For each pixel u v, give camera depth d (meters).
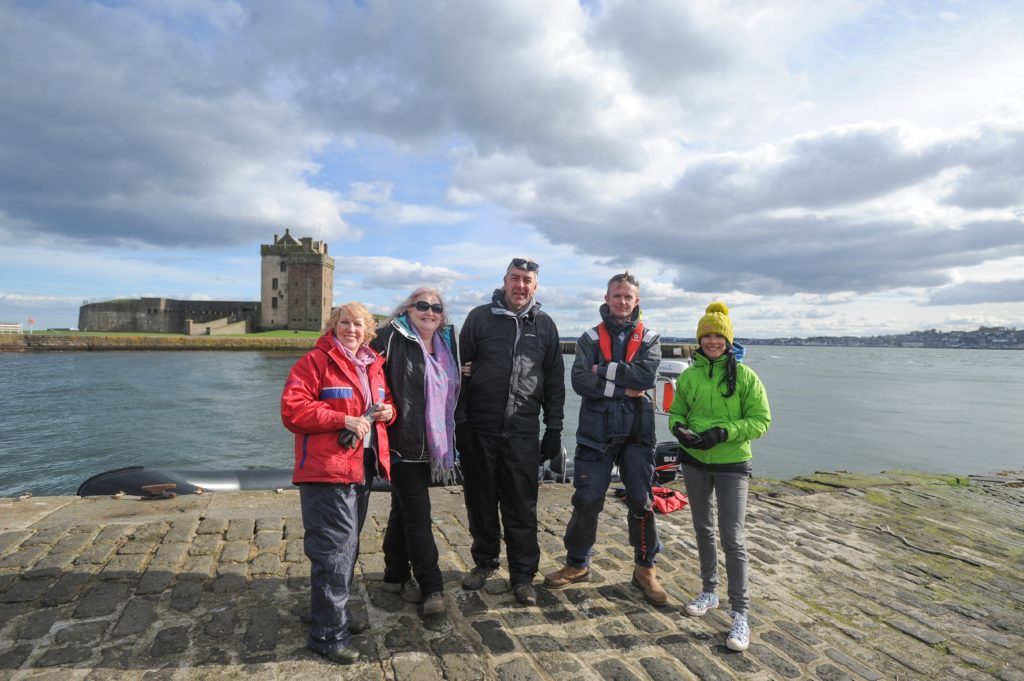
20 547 3.89
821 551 4.90
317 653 2.88
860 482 7.49
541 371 3.81
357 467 3.00
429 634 3.15
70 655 2.74
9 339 59.12
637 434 3.72
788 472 13.12
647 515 3.70
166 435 18.44
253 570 3.73
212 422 21.02
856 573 4.44
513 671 2.83
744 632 3.21
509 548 3.69
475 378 3.72
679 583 4.00
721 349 3.60
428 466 3.43
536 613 3.46
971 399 30.88
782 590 4.06
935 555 4.95
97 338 63.28
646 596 3.70
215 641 2.94
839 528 5.59
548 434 3.84
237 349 70.06
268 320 82.81
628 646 3.14
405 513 3.37
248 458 15.77
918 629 3.58
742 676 2.93
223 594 3.41
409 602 3.50
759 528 5.44
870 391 35.62
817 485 7.31
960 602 4.00
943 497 6.97
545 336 3.81
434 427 3.33
